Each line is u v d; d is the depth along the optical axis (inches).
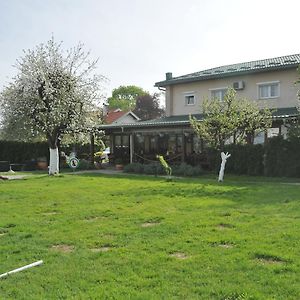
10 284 192.9
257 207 394.9
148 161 1016.9
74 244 268.1
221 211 375.6
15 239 283.6
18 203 451.2
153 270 207.0
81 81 887.1
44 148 1127.6
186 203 430.6
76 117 861.2
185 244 256.4
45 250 253.0
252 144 778.2
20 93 831.7
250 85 965.8
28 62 829.2
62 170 1002.7
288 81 906.1
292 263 211.2
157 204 427.2
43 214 383.6
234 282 187.0
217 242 260.1
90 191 548.1
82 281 194.1
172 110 1127.0
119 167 1022.4
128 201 452.8
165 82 1117.1
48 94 812.0
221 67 1141.7
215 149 805.2
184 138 937.5
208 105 754.2
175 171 831.7
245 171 785.6
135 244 260.8
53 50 851.4
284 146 735.7
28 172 971.3
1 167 1008.9
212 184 625.3
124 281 192.5
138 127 978.7
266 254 227.3
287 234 271.9
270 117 743.1
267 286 180.7
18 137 888.3
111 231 301.1
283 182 659.4
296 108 826.8
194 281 189.6
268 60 1054.4
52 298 174.7
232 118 714.2
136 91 3371.1
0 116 860.6
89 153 1180.5
